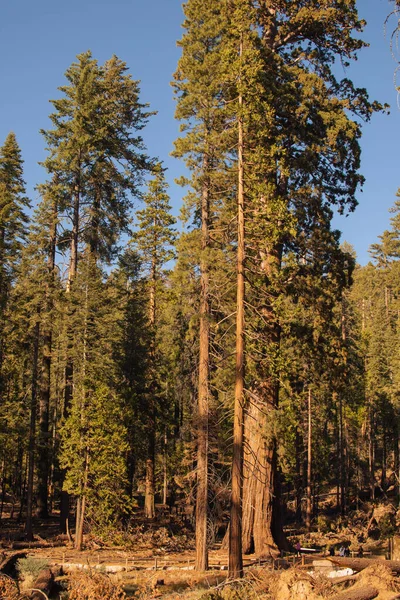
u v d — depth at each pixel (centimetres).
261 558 2212
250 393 1767
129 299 3750
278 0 2527
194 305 2475
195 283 2381
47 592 1778
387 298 8069
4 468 3550
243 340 1792
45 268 3294
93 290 2958
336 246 2538
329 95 2628
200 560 2170
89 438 2778
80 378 2844
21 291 3359
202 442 2317
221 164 2177
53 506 4453
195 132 2367
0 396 3306
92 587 1484
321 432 4975
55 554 2564
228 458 2678
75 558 2473
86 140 3331
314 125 2508
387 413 5525
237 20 1927
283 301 2223
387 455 6544
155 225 4066
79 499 2781
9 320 3259
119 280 3806
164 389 4003
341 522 4325
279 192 2525
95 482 2756
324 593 1168
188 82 2395
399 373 5006
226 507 2712
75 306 2927
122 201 3662
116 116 3678
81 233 3531
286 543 2405
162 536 2978
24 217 3469
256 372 2164
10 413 3059
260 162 1855
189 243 2362
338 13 2480
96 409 2819
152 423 3606
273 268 2241
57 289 3192
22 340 3456
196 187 2372
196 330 2450
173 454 3916
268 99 1975
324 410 4816
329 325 2534
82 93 3472
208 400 2350
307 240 2528
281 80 2491
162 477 4447
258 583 1323
